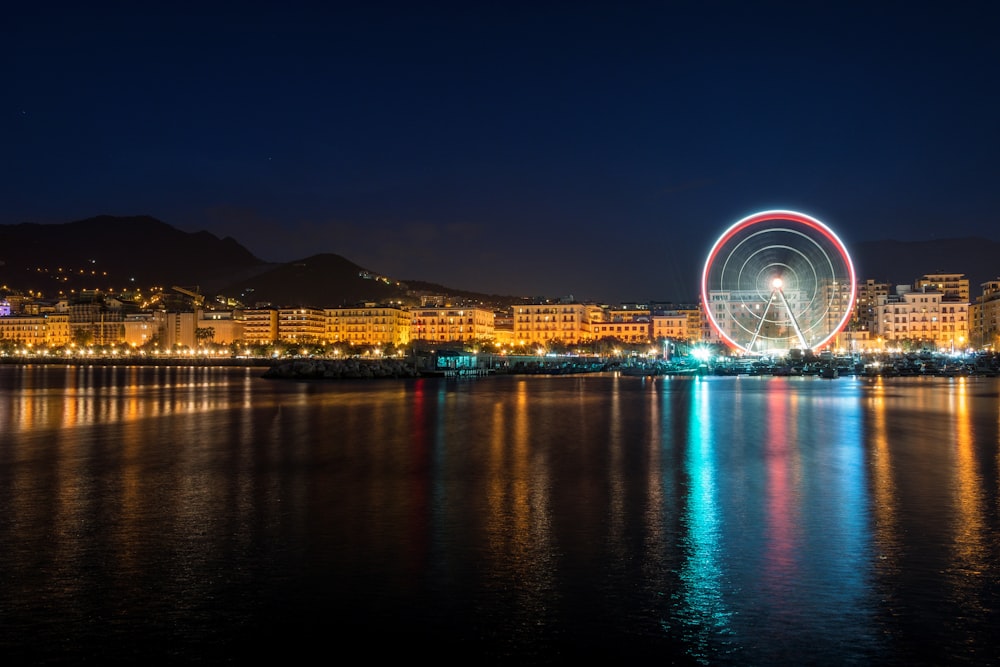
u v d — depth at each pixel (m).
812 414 76.75
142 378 189.12
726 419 71.69
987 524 28.75
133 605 20.61
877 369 187.75
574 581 22.36
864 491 35.09
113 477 39.66
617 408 87.19
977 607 20.41
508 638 18.59
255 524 28.98
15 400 104.31
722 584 22.09
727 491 35.19
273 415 78.69
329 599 20.98
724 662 17.47
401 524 28.92
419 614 19.97
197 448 51.44
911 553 24.95
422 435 59.03
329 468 42.44
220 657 17.70
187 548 25.72
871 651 17.97
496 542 26.34
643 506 31.95
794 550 25.36
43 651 18.00
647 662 17.45
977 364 193.88
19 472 41.38
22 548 25.80
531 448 50.84
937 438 55.47
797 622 19.48
